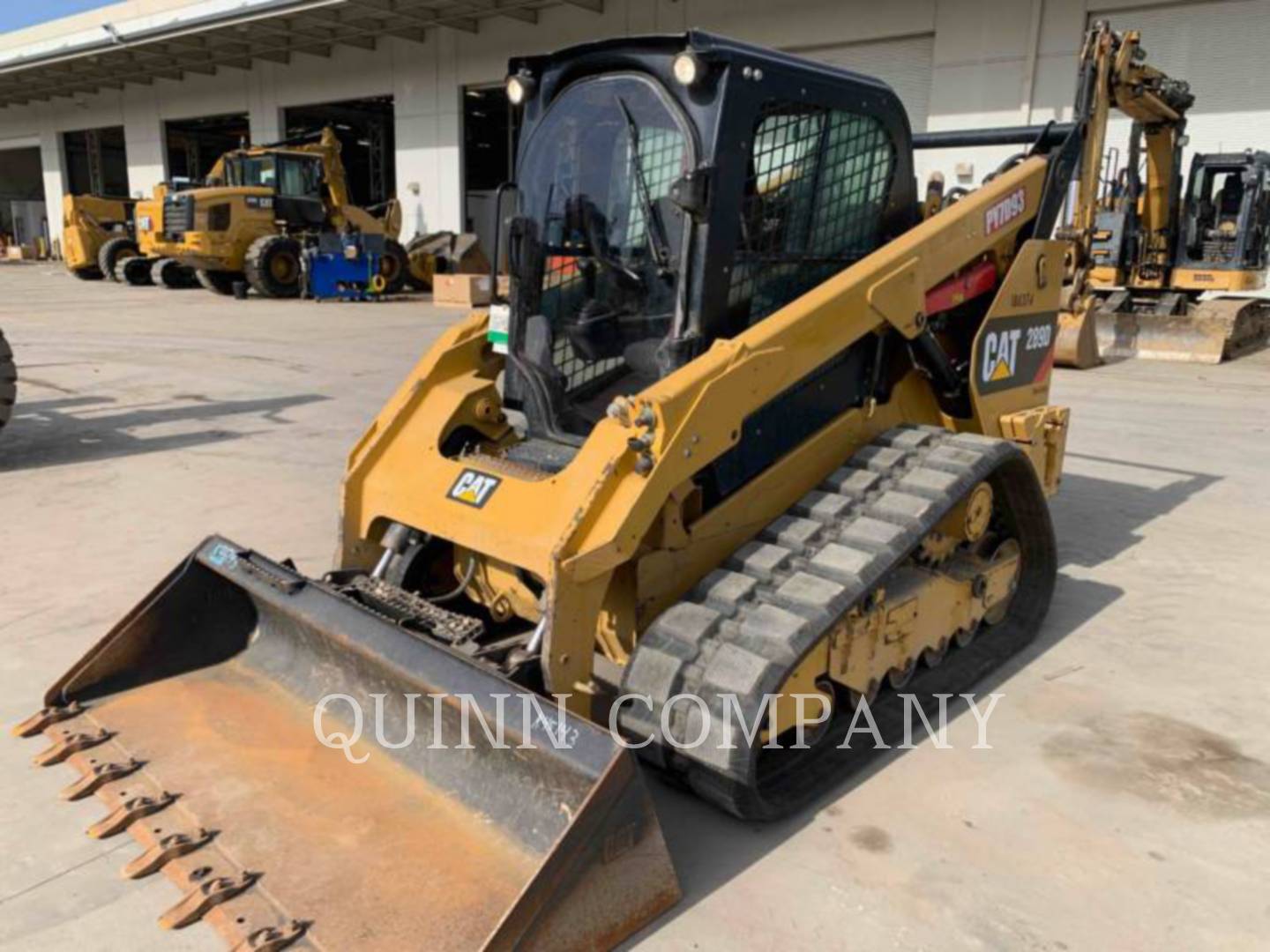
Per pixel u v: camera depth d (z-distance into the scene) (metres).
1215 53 14.77
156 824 2.76
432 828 2.70
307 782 2.90
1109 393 10.15
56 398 9.31
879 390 3.91
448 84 24.30
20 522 5.64
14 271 29.97
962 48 16.64
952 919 2.60
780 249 3.50
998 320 4.20
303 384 10.20
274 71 28.47
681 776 2.91
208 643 3.53
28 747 3.25
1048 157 4.45
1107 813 3.07
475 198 25.08
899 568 3.58
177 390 9.75
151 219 21.41
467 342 3.95
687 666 2.84
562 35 21.84
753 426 3.38
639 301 3.43
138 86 33.25
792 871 2.78
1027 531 4.19
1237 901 2.69
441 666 2.73
